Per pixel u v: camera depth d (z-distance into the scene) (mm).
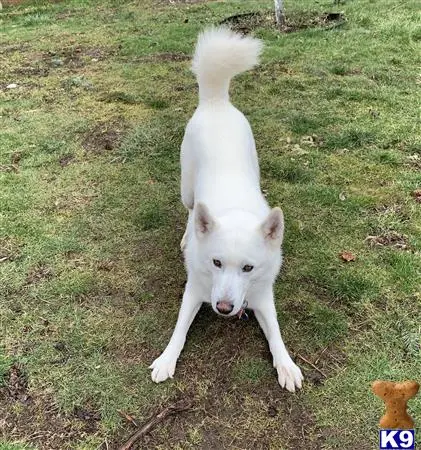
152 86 1904
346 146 1479
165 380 856
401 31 2283
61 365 887
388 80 1863
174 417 804
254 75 1950
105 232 1190
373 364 868
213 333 944
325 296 1005
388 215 1200
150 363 891
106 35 2584
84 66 2162
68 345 922
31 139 1574
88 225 1213
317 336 925
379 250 1106
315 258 1092
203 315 980
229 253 793
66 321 970
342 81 1871
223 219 837
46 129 1629
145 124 1626
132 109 1740
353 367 867
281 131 1567
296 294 1010
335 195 1273
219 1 3193
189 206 1139
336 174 1361
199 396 834
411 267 1045
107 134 1590
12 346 921
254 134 1555
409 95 1748
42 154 1495
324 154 1450
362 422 785
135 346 922
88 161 1461
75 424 797
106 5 3322
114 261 1109
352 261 1079
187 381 858
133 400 829
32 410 818
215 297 792
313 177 1354
